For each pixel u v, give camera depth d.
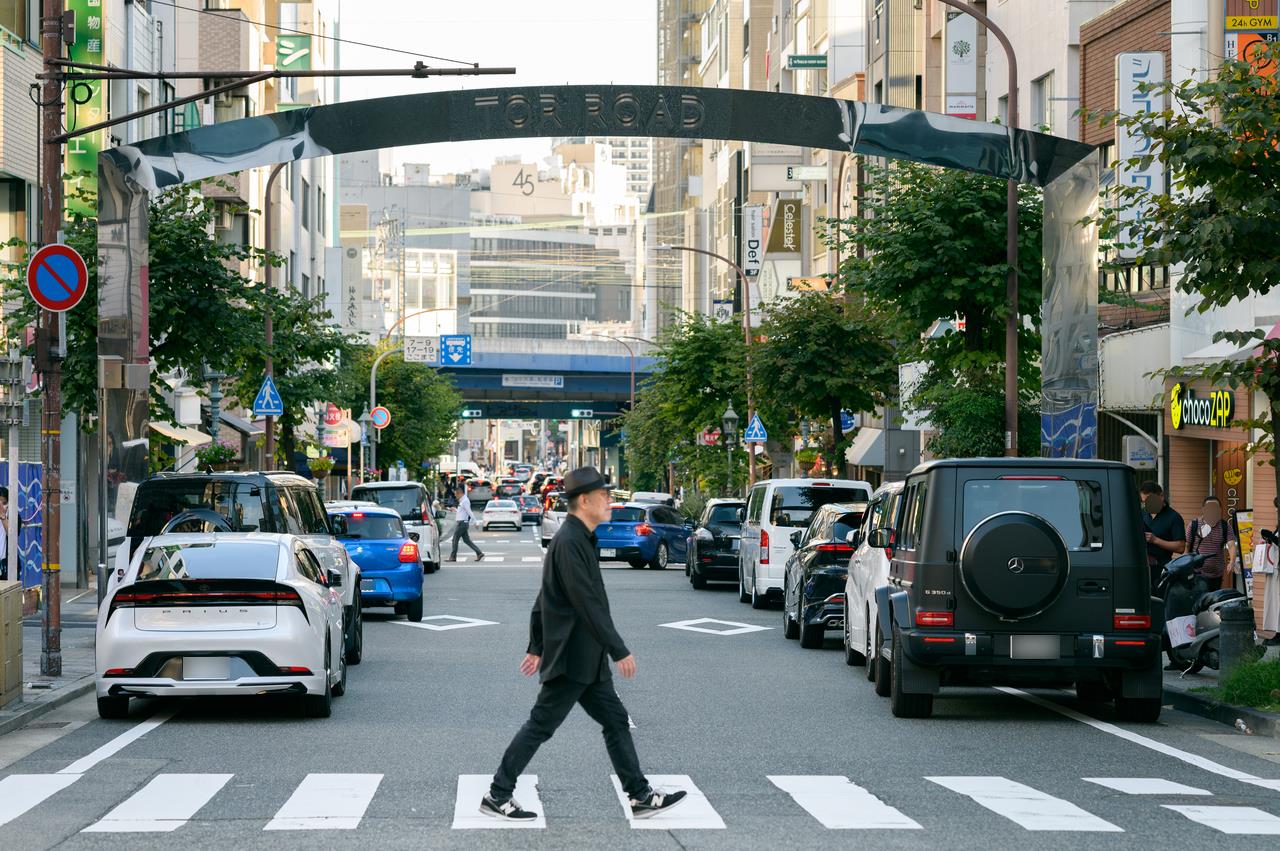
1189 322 35.38
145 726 18.88
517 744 12.83
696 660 27.23
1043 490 19.34
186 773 15.29
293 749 16.94
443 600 42.00
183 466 53.12
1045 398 30.80
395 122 29.45
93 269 34.56
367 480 95.62
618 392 141.25
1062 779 15.19
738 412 75.31
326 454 79.56
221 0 81.56
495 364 134.25
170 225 35.84
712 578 47.91
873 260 38.34
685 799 13.80
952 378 39.12
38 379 33.31
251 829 12.35
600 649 12.80
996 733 18.52
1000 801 13.82
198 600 19.14
